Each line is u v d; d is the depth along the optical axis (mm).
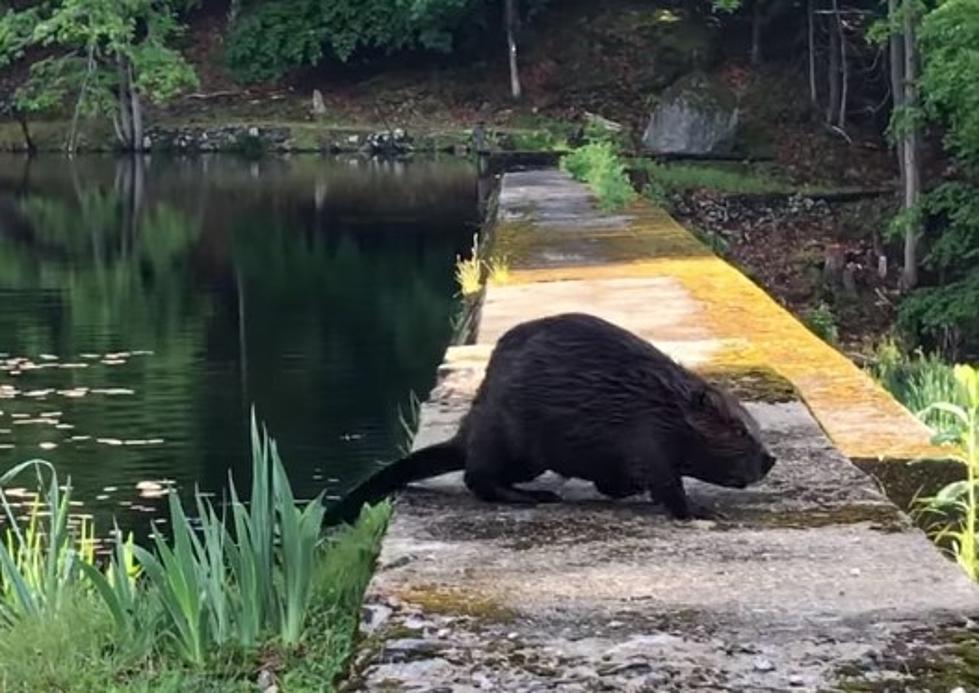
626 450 4973
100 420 12398
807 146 33688
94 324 17422
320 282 20641
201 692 4219
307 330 16938
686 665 3746
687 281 12016
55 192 33000
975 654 3785
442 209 28812
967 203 21812
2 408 12867
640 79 39406
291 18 42875
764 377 7465
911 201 23234
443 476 5656
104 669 4453
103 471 10711
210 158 39938
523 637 3959
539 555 4664
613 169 20578
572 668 3750
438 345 15922
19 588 5012
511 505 5219
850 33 36094
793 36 37906
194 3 45188
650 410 4953
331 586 4961
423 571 4516
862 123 34219
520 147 35812
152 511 9656
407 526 4992
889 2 25297
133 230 26703
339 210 28984
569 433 5023
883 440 6512
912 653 3795
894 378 13477
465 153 38344
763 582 4371
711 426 4902
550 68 40531
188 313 18234
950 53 20047
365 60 43031
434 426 6508
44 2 43750
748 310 10352
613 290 11578
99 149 41781
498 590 4332
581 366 5051
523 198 21391
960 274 22625
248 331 16906
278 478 4656
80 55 42750
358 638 4121
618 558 4621
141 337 16547
